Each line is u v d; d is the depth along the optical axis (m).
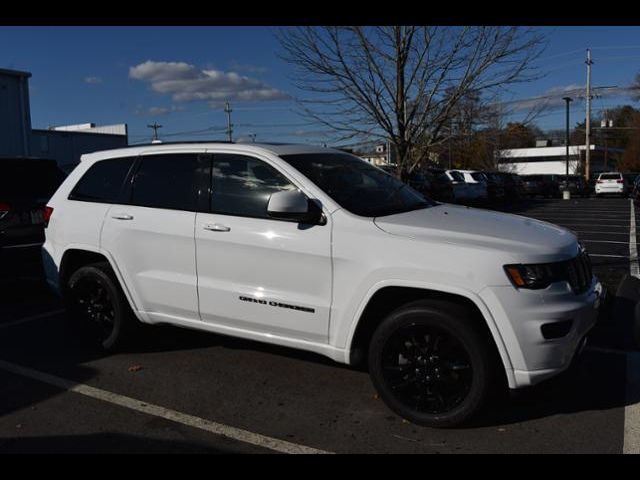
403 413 4.01
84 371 5.11
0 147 19.36
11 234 7.37
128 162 5.42
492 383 3.79
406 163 7.50
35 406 4.40
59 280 5.69
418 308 3.89
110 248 5.25
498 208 26.19
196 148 5.04
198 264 4.76
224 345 5.73
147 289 5.08
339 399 4.47
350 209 4.26
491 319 3.68
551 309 3.69
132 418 4.19
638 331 5.42
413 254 3.89
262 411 4.28
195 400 4.48
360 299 4.06
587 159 51.25
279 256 4.36
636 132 75.31
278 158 4.60
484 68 6.93
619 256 11.06
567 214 22.28
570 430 3.90
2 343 5.91
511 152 52.38
